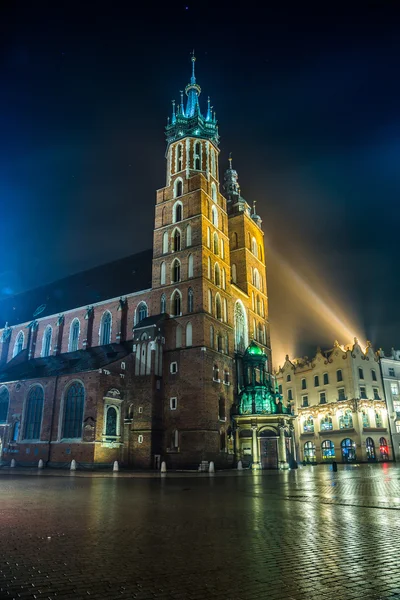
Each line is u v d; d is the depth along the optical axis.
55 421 56.72
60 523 14.95
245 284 73.38
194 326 57.16
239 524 14.86
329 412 86.88
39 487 28.41
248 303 72.88
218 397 56.69
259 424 57.28
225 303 64.31
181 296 59.84
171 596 7.80
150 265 71.12
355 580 8.69
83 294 77.19
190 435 52.69
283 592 8.00
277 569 9.44
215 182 70.06
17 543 11.93
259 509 18.52
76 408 55.50
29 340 77.94
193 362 55.41
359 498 22.72
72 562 10.00
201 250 60.56
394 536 12.82
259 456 56.34
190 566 9.67
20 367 72.25
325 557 10.41
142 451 53.03
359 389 84.19
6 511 17.64
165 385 56.69
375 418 84.31
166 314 60.16
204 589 8.16
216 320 60.31
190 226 62.97
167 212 66.50
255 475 43.00
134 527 14.26
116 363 56.69
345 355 86.50
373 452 81.38
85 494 24.20
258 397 58.50
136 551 11.03
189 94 76.69
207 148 69.88
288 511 17.92
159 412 55.25
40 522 15.13
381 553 10.78
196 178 64.88
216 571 9.29
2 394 65.44
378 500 21.81
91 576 8.96
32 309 84.44
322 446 86.81
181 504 20.11
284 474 44.94
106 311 70.00
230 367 61.78
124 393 56.81
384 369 89.56
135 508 18.70
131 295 67.69
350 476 41.28
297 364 99.38
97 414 52.72
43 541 12.17
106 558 10.35
